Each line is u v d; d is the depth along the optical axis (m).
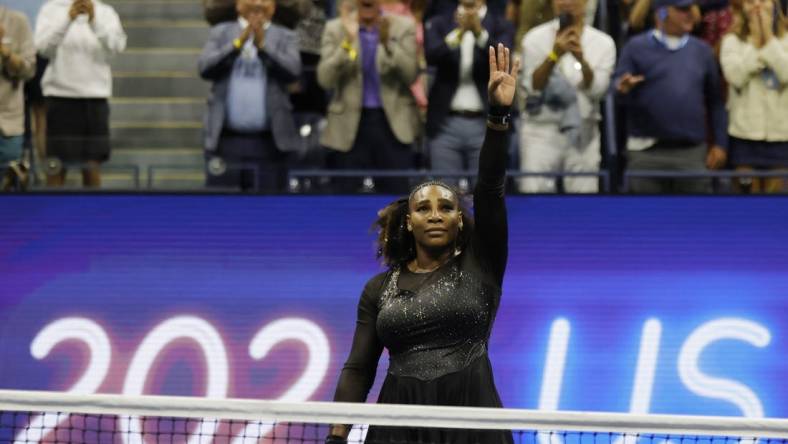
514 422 13.13
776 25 26.58
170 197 25.14
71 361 24.50
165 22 27.94
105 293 24.78
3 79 26.62
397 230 14.78
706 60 26.41
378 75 26.59
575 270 24.59
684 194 24.86
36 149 26.81
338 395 14.19
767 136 26.33
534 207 24.89
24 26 26.83
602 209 24.84
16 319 24.70
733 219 24.75
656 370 24.11
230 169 26.47
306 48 27.55
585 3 26.66
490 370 14.00
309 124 26.86
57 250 25.03
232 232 24.95
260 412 13.52
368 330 14.38
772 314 24.36
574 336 24.28
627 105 26.47
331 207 24.95
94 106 26.95
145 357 24.44
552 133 26.44
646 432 13.32
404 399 13.72
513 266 24.62
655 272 24.56
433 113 26.66
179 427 22.42
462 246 14.48
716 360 24.17
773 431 13.44
